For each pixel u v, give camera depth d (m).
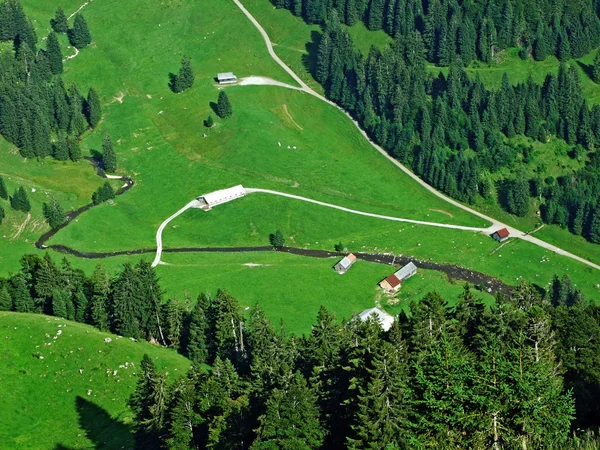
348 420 114.88
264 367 136.25
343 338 140.75
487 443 75.12
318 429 116.75
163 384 134.50
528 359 78.75
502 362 77.06
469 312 145.00
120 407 155.38
